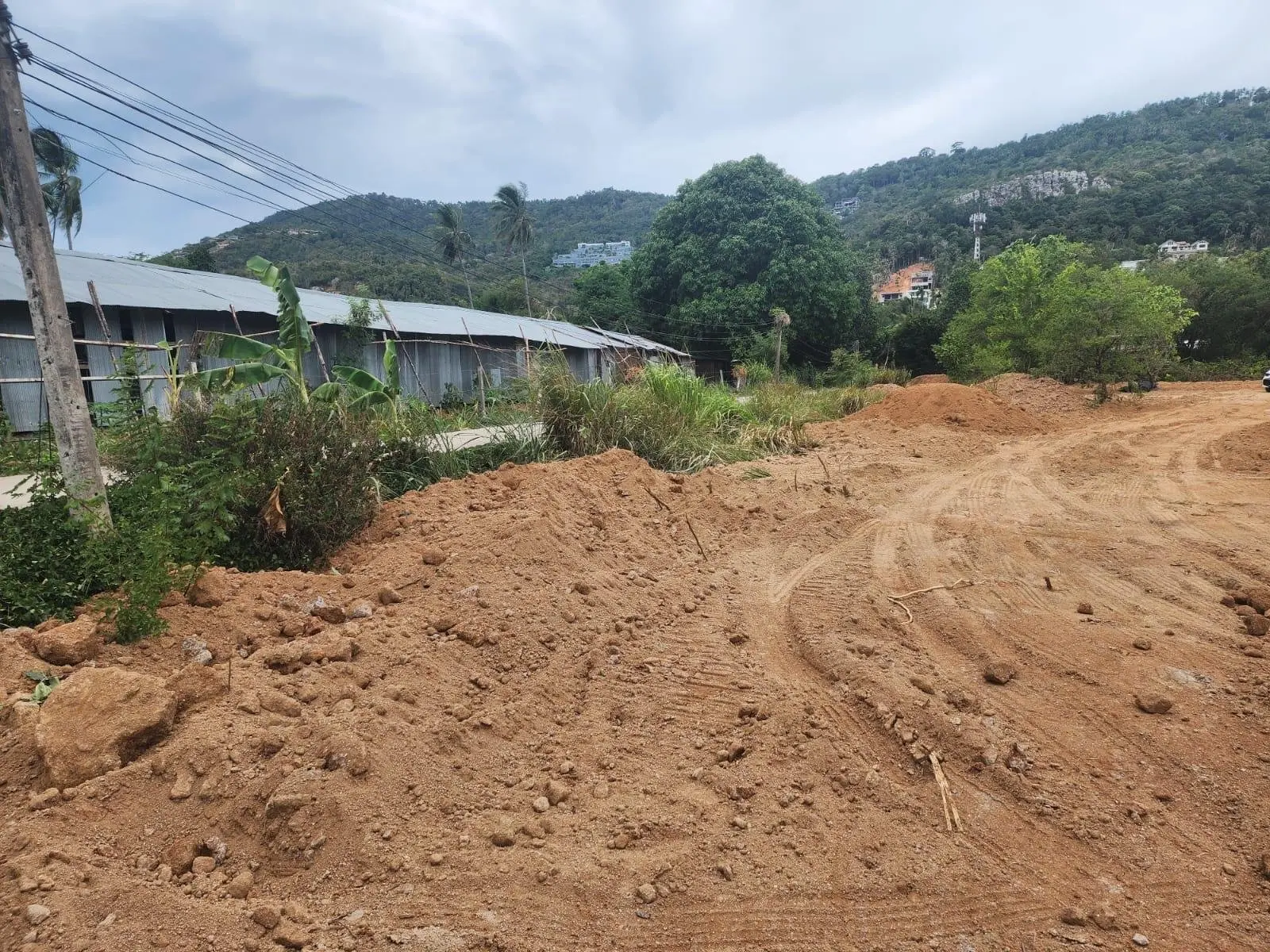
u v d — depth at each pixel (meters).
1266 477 9.73
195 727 3.04
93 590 4.39
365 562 5.44
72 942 2.15
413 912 2.45
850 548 6.77
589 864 2.72
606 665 4.30
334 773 2.88
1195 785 3.32
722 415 12.84
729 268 40.28
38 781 2.75
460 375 22.94
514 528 5.50
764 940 2.46
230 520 4.58
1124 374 21.09
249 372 10.34
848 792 3.26
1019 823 3.09
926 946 2.48
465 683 3.82
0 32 4.36
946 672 4.28
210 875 2.54
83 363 14.71
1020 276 27.80
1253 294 36.59
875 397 18.69
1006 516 7.93
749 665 4.41
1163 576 5.83
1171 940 2.54
